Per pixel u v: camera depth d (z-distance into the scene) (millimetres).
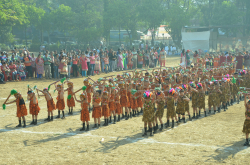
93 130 10641
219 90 13344
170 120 12234
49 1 79812
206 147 8422
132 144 8875
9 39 63625
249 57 28516
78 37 61438
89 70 26500
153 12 55344
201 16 65688
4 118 12367
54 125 11352
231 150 8117
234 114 13094
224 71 18469
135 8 59188
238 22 56469
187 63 28625
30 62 24344
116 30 68562
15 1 55688
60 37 77562
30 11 62938
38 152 8250
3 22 49906
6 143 9078
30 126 11188
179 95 11430
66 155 7980
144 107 9734
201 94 12445
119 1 57344
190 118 11945
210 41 47844
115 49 57188
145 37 79438
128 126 11219
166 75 16781
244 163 7145
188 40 47094
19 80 23172
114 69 29438
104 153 8086
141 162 7352
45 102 15867
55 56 25516
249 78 17219
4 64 22312
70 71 25547
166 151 8141
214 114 13211
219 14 55594
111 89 11656
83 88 10492
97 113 10930
